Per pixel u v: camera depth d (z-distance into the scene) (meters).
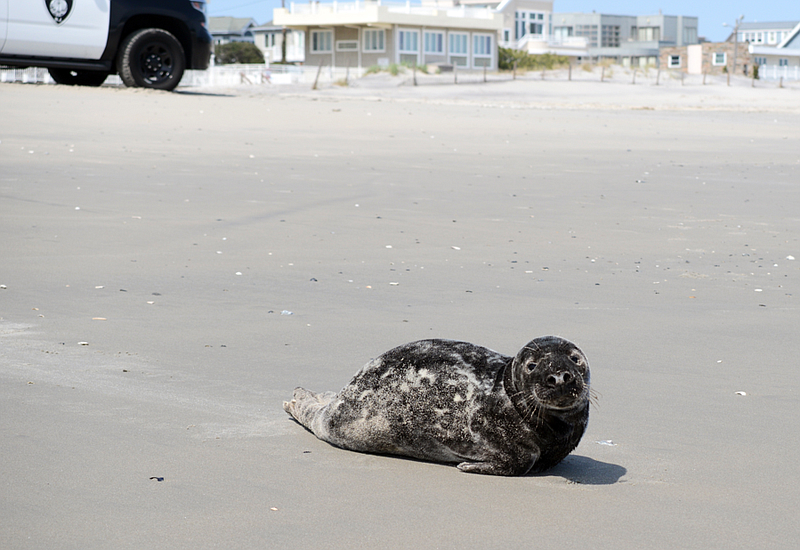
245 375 6.37
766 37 171.50
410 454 4.84
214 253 11.19
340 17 78.00
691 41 169.38
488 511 4.15
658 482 4.59
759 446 5.16
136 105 28.50
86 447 4.86
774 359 7.14
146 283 9.51
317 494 4.31
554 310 8.74
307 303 8.79
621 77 72.25
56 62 31.95
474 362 4.70
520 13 128.25
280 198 15.39
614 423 5.54
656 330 8.03
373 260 11.04
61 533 3.83
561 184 18.06
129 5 32.66
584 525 4.03
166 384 6.09
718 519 4.14
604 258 11.55
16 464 4.59
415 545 3.79
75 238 11.77
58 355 6.75
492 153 22.69
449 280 10.05
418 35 79.69
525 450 4.52
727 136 28.89
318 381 6.24
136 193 15.32
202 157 20.00
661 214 15.00
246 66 73.75
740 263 11.41
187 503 4.17
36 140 21.08
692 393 6.19
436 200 15.76
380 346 7.23
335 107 32.31
